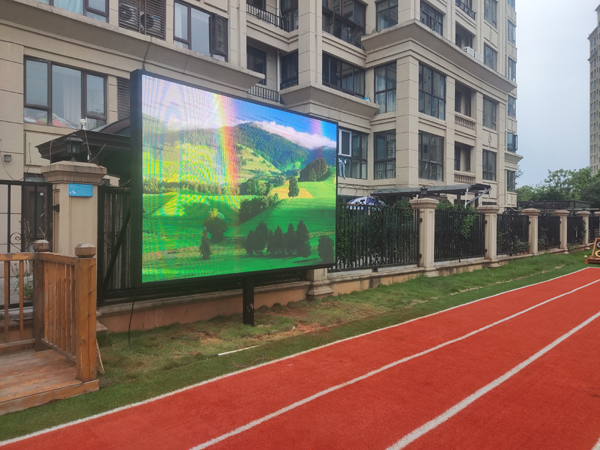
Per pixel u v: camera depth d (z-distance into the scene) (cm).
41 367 454
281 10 2167
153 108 538
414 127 2150
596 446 325
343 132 2142
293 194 729
